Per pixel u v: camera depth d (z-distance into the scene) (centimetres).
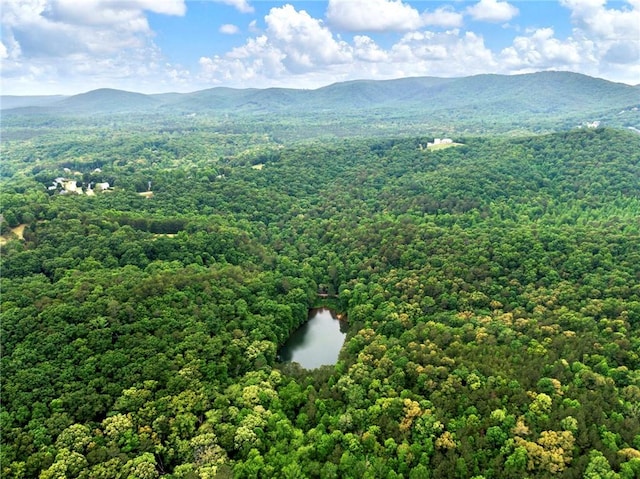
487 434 8006
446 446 7950
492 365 9900
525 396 8775
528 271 13925
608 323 11012
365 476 7538
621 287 12375
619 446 7700
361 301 14662
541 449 7512
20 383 8938
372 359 10675
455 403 8894
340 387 9944
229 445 8562
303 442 8588
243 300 13575
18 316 10488
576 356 10119
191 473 7800
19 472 7500
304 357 13350
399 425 8550
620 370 9475
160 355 10288
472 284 13750
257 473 7919
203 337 11206
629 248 14362
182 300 12494
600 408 8300
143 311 11588
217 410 9275
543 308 12156
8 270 12900
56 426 8312
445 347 10931
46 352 9794
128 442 8306
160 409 9044
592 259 14075
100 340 10294
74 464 7694
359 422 8894
